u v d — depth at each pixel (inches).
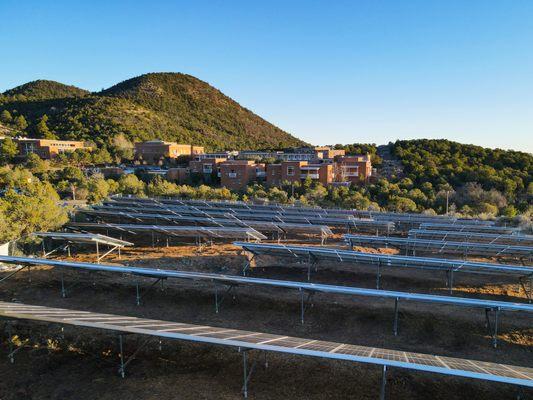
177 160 4429.1
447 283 876.6
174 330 460.1
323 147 5226.4
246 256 1033.5
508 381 342.0
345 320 674.8
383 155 4404.5
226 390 478.6
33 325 619.2
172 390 478.9
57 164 3762.3
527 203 2268.7
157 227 1115.9
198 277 657.0
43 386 493.0
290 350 399.9
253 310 712.4
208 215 1558.8
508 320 666.2
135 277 847.7
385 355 414.9
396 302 619.8
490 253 1034.7
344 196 2422.5
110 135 5098.4
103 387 487.8
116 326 449.7
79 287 803.4
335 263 1007.6
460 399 469.1
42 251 1112.8
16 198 1211.9
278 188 2807.6
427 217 1660.9
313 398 465.7
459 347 603.2
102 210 1611.7
